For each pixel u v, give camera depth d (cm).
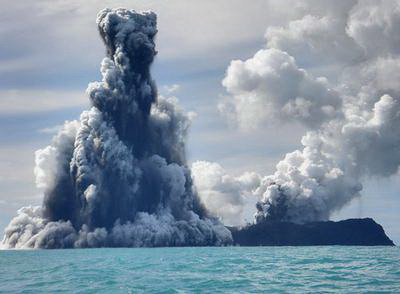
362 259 10294
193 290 5119
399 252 15138
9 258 13575
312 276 6372
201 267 8256
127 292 5006
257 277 6325
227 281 5872
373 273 6669
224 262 9644
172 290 5097
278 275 6569
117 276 6706
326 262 9262
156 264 9231
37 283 6069
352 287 5200
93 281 6091
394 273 6644
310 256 12069
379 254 13325
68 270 8056
